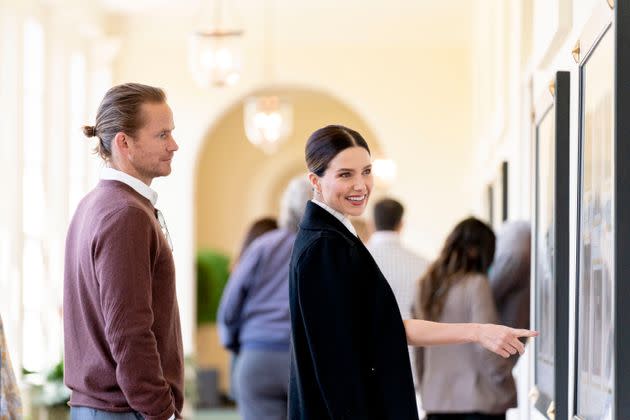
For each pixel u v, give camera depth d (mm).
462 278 7473
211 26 14859
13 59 12711
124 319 4660
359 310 4449
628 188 3555
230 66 14555
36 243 13867
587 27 4324
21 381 11891
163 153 5004
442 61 18938
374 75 19031
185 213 18891
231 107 19062
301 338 4508
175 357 4969
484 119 14188
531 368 7332
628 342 3576
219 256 22984
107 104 4969
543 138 6074
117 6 17766
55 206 15344
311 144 4641
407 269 8469
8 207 12586
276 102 20500
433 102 18922
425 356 7648
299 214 9055
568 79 5133
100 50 17969
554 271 5117
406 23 18625
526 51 8727
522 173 8742
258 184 25312
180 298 18891
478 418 7488
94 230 4758
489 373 7465
